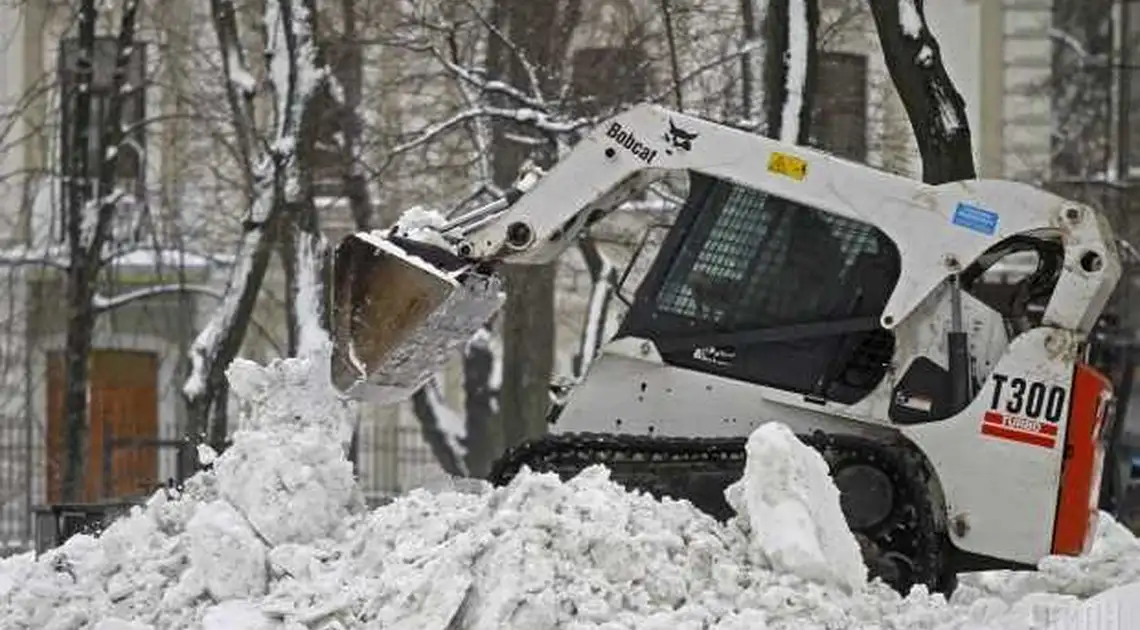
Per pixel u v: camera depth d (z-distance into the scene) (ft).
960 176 134.82
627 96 182.29
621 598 76.74
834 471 93.50
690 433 97.76
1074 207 94.12
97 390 251.19
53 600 85.40
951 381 94.89
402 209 204.23
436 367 97.86
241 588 82.17
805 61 144.46
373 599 78.02
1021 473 93.81
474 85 178.40
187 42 201.16
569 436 96.53
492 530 78.33
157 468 244.63
